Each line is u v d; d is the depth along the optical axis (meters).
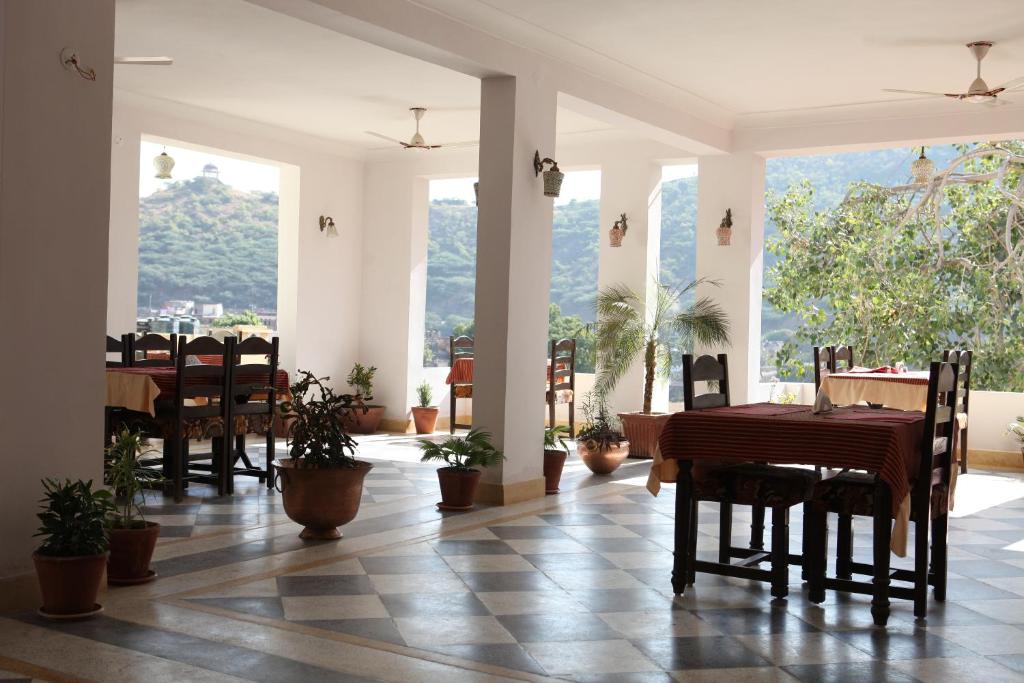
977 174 11.99
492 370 6.84
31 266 4.03
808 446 4.18
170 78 8.41
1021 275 11.61
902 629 4.03
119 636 3.71
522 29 6.73
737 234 9.66
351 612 4.09
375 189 11.73
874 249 12.53
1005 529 6.21
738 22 6.59
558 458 7.26
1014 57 7.23
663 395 10.30
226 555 5.08
